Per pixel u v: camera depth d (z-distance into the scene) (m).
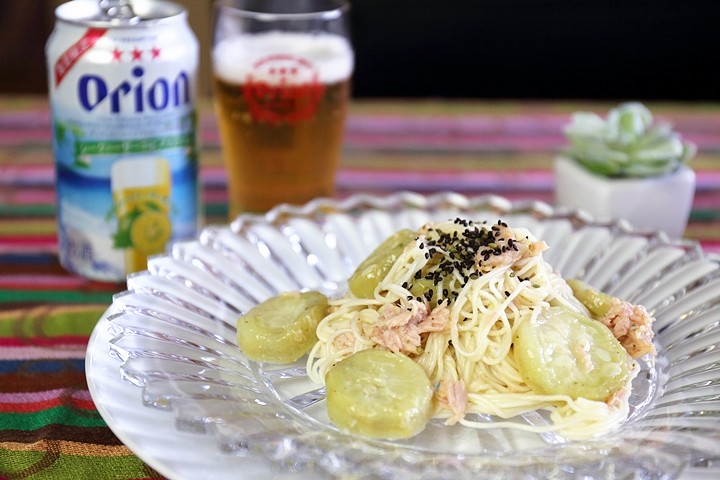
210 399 0.45
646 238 0.56
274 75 0.58
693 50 1.08
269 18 0.59
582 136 0.63
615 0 1.06
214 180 0.69
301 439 0.44
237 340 0.49
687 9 1.07
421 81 1.09
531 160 0.72
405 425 0.44
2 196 0.65
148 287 0.51
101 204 0.56
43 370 0.51
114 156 0.55
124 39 0.54
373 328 0.48
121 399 0.45
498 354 0.49
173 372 0.46
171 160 0.56
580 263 0.55
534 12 1.07
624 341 0.49
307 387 0.48
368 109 0.80
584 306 0.50
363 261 0.54
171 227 0.57
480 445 0.45
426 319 0.49
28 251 0.60
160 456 0.43
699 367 0.48
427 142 0.74
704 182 0.69
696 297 0.52
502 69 1.09
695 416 0.45
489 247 0.50
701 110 0.79
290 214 0.58
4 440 0.47
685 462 0.42
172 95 0.56
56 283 0.57
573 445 0.45
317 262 0.56
